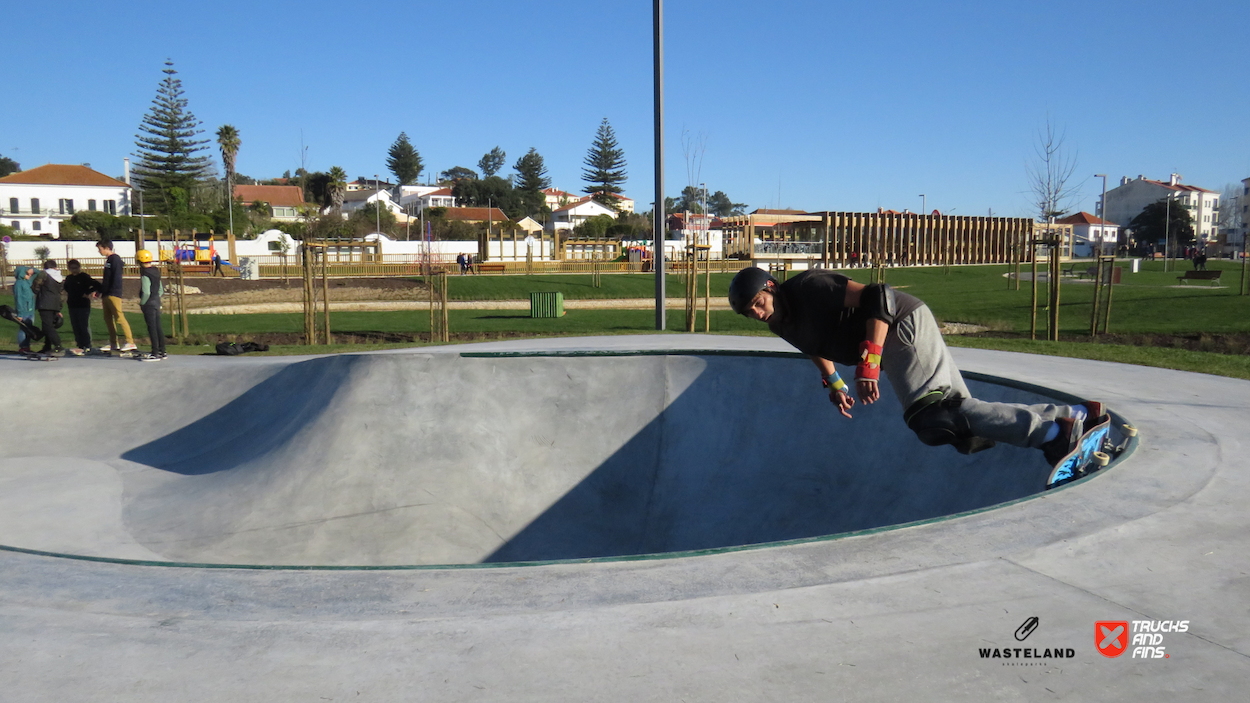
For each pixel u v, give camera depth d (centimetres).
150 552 557
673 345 1114
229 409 839
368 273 3909
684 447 707
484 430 699
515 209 10669
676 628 232
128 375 892
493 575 278
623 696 195
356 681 206
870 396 280
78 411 854
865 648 217
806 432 669
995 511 328
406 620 243
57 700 199
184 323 1540
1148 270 4247
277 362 905
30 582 285
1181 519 317
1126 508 330
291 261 4450
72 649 229
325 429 680
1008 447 509
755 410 704
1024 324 1625
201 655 223
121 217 5734
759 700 192
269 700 197
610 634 229
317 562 563
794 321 303
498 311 2345
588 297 2869
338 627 239
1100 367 838
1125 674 202
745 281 295
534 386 737
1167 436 462
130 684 207
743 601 249
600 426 722
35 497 658
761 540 607
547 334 1602
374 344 1429
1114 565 273
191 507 630
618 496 683
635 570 278
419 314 2231
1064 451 332
